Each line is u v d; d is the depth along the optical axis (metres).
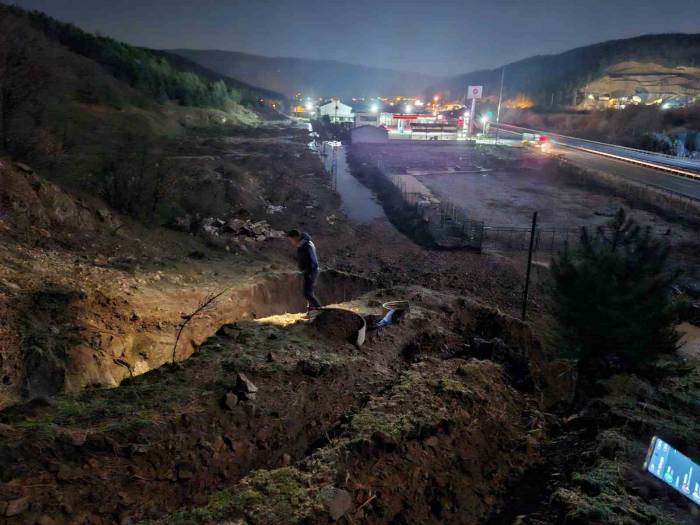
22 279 7.43
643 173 45.50
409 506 4.01
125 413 4.70
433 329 8.01
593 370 7.75
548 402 6.79
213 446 4.46
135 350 6.92
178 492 3.94
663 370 8.09
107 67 58.31
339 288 13.30
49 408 4.71
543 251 24.80
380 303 9.41
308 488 3.91
